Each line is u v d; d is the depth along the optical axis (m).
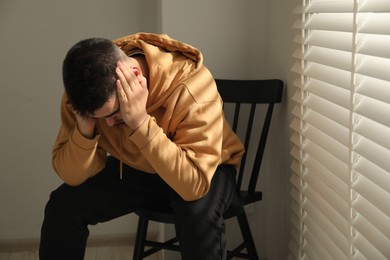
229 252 2.08
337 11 1.58
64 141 1.85
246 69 2.37
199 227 1.67
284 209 2.26
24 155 2.64
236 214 1.94
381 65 1.43
